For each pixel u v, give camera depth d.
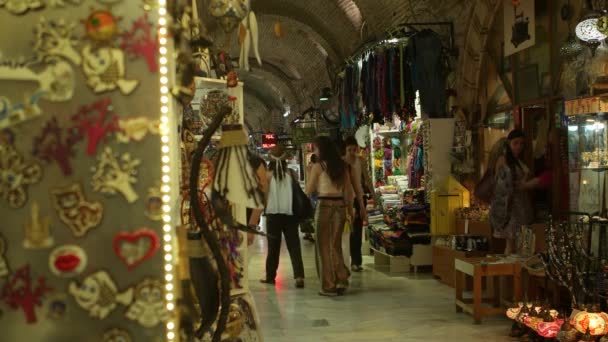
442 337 5.44
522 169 6.98
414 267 9.09
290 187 8.20
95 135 1.81
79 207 1.81
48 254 1.80
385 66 9.84
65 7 1.81
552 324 4.81
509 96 8.05
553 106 6.95
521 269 5.80
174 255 1.87
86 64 1.82
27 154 1.79
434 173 9.33
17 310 1.79
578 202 6.12
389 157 12.84
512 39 7.69
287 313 6.56
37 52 1.80
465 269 6.12
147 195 1.83
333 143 7.64
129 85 1.83
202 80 4.02
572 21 6.43
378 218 10.90
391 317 6.27
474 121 8.95
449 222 8.71
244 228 2.79
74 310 1.81
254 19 3.24
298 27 17.05
